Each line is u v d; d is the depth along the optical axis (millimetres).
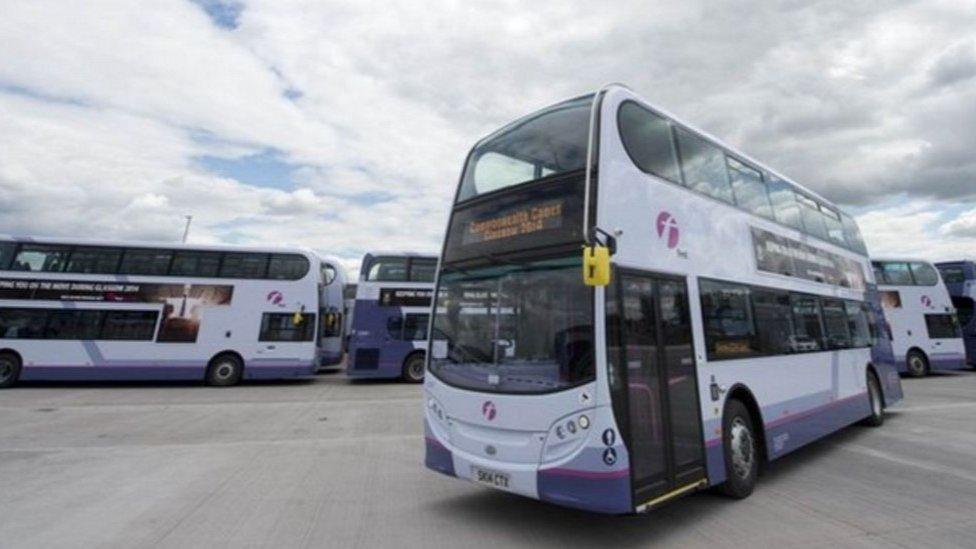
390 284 19141
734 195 6973
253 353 17484
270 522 5164
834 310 9258
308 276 18422
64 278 16469
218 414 11969
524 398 4617
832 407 8391
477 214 5750
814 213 9438
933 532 4867
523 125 5770
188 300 17234
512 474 4578
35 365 15969
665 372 4977
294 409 12742
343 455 8062
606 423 4215
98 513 5449
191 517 5316
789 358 7324
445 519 5234
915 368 19844
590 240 4465
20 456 7973
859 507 5602
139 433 9812
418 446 8703
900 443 8828
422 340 19000
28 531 4945
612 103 5223
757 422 6355
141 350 16625
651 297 5020
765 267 7254
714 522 5129
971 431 9797
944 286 21078
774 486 6410
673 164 5891
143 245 17219
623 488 4180
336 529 4969
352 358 18438
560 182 5008
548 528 4977
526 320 4906
